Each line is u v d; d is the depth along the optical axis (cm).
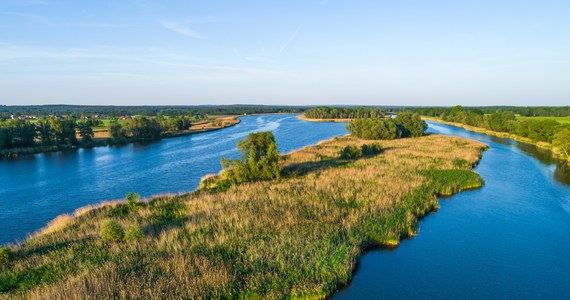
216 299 1933
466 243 2927
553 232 3167
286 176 4822
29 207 4338
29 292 1989
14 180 5684
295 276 2198
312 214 3219
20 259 2466
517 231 3181
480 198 4128
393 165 5559
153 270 2189
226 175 4769
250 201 3628
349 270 2358
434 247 2844
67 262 2395
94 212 3653
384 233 2898
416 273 2455
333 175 4788
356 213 3219
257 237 2730
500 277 2420
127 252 2494
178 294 1952
